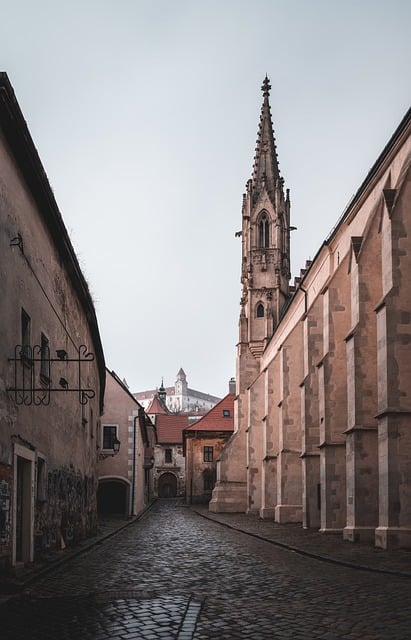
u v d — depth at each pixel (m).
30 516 17.31
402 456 22.72
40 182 17.72
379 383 23.78
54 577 15.24
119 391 50.16
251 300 62.84
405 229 23.92
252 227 63.81
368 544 24.61
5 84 13.74
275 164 65.38
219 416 81.81
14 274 15.99
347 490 27.12
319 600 12.02
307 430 35.50
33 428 17.92
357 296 27.38
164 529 35.62
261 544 25.81
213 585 14.08
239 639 9.02
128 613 10.83
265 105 66.81
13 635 9.27
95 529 32.31
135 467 49.19
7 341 15.26
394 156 25.86
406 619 10.14
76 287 26.53
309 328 36.22
